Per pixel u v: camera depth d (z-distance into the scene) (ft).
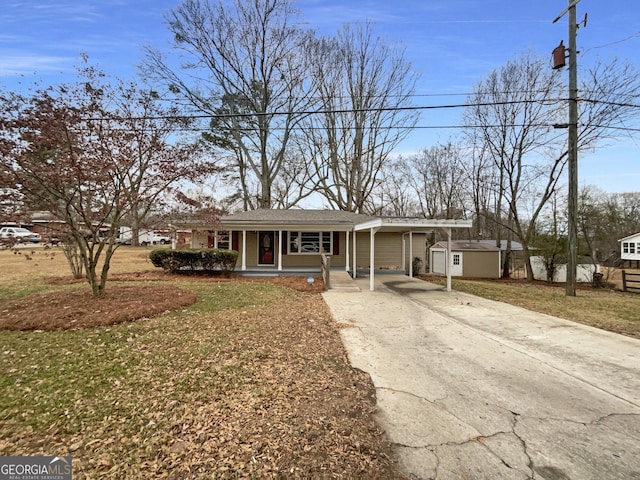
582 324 20.75
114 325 17.90
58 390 10.88
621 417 9.54
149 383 11.48
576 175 34.55
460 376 12.54
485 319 21.91
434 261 74.95
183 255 40.04
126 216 24.56
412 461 7.57
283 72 72.54
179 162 23.72
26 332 16.60
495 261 67.82
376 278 45.70
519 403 10.40
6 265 46.55
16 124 17.57
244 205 80.53
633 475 7.09
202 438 8.41
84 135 19.89
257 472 7.19
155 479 6.97
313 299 28.50
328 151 78.59
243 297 27.27
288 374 12.47
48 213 22.27
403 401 10.49
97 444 8.18
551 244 54.54
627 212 90.84
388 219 31.35
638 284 55.93
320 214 54.90
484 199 71.46
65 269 42.68
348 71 73.20
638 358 14.52
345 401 10.45
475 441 8.36
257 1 67.56
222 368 12.84
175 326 18.22
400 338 17.49
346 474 7.16
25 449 8.01
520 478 7.00
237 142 73.26
